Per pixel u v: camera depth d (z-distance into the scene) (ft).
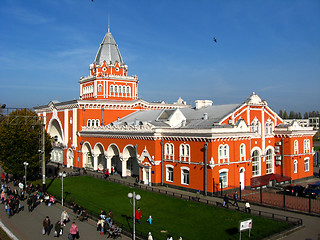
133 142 167.32
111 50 234.17
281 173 174.19
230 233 91.97
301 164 178.40
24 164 157.58
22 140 169.17
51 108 242.58
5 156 167.43
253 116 165.48
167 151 153.17
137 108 228.63
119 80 230.89
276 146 175.83
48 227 95.55
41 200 133.69
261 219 102.63
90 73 236.84
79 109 208.33
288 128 171.01
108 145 186.91
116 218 108.37
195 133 137.28
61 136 241.14
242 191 146.10
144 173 160.66
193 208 116.16
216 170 134.00
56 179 177.47
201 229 96.02
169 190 145.07
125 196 137.69
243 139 148.56
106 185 159.94
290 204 122.21
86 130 204.23
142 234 92.27
